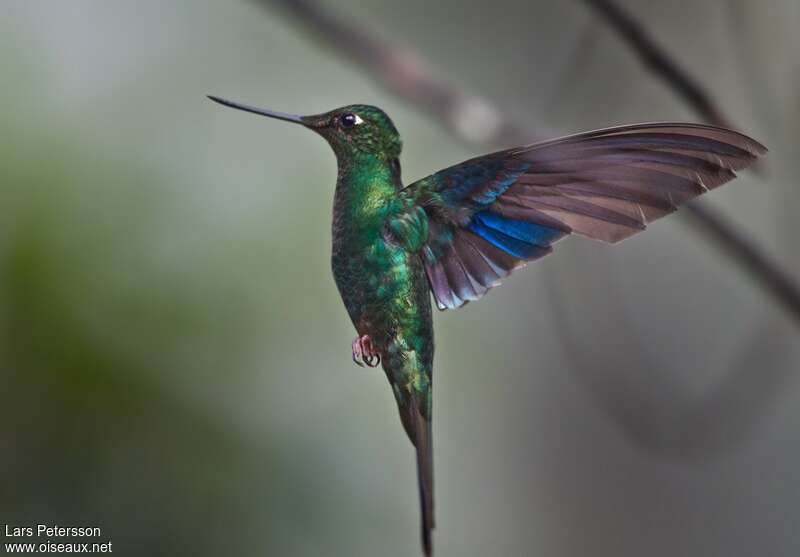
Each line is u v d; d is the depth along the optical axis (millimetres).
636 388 10312
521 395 12891
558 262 10508
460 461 12758
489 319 12961
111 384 9891
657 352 12625
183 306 10391
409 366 7012
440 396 12773
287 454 10547
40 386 9781
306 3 9406
